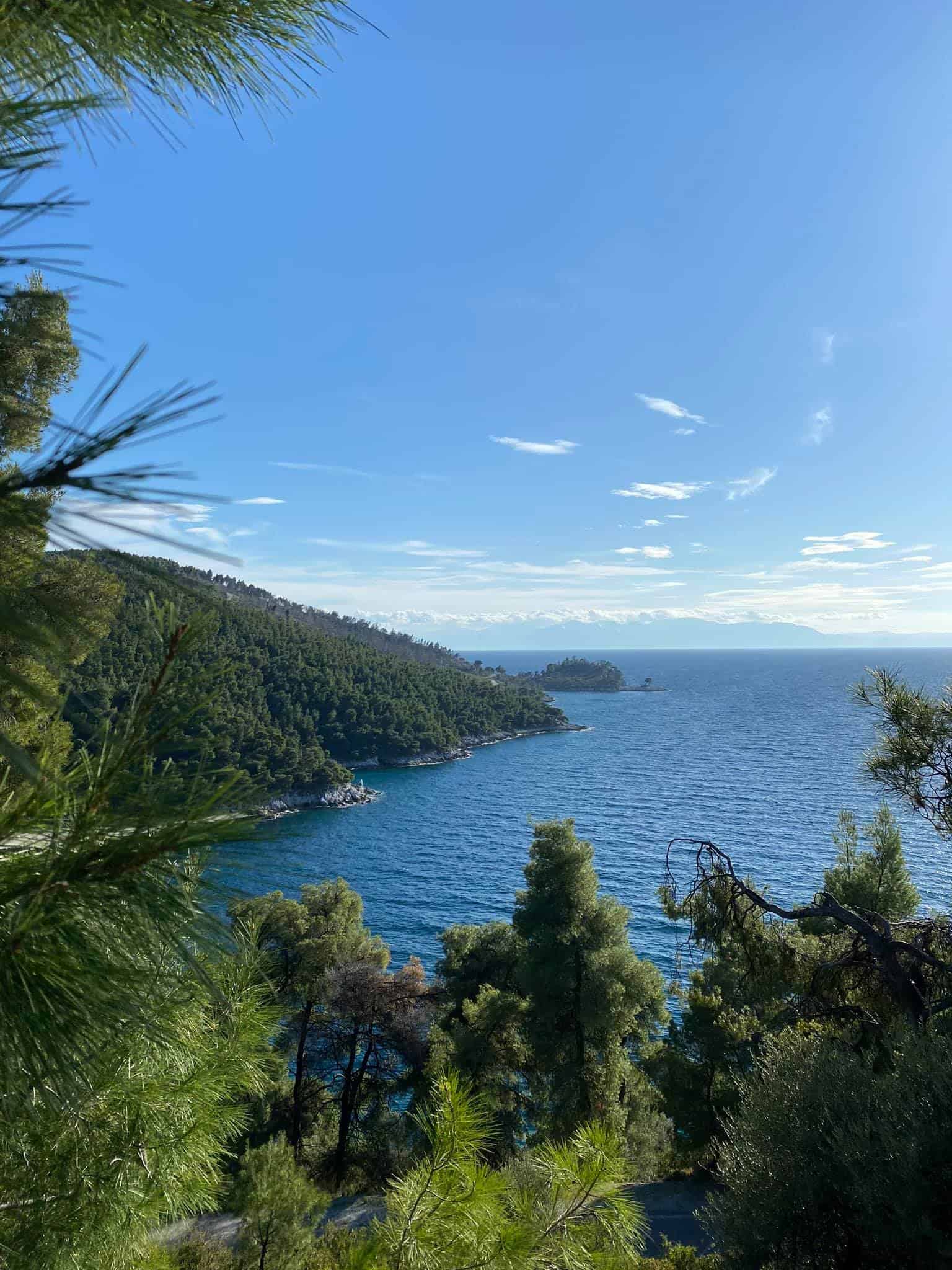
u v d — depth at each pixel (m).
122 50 1.66
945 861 55.25
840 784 116.56
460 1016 27.05
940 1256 5.41
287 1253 7.30
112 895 1.21
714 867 9.25
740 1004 20.97
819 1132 6.53
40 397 1.33
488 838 89.38
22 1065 1.32
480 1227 3.13
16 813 1.23
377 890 66.88
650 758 158.12
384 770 150.25
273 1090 22.62
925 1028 7.40
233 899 1.34
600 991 22.86
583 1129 3.65
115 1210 2.47
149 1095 2.62
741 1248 6.60
